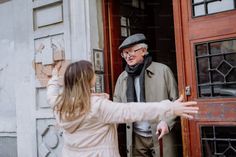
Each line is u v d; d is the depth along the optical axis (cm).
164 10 523
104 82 420
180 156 375
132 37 346
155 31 512
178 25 360
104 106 224
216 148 335
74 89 229
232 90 328
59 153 443
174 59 525
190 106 240
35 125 467
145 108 217
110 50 427
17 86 489
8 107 518
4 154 523
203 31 344
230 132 327
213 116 336
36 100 467
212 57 340
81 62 237
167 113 216
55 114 241
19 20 487
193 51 350
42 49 459
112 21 430
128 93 352
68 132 235
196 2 350
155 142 340
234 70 327
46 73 454
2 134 523
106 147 228
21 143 483
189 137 349
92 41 416
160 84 344
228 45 331
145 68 346
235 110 324
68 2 432
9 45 515
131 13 463
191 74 351
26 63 479
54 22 446
